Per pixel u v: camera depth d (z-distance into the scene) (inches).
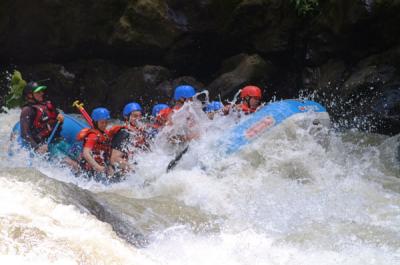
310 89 709.3
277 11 731.4
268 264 270.2
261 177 450.6
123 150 480.4
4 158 542.9
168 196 409.4
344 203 394.9
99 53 795.4
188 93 522.6
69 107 798.5
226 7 748.0
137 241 266.8
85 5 760.3
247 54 765.3
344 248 299.6
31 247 184.4
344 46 675.4
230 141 471.8
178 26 758.5
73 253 190.9
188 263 253.8
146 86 759.7
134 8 752.3
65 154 531.2
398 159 522.0
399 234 324.8
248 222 350.0
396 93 620.4
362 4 629.0
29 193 233.6
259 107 528.1
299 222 350.0
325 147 496.4
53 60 802.8
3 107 753.6
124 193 426.3
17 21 766.5
